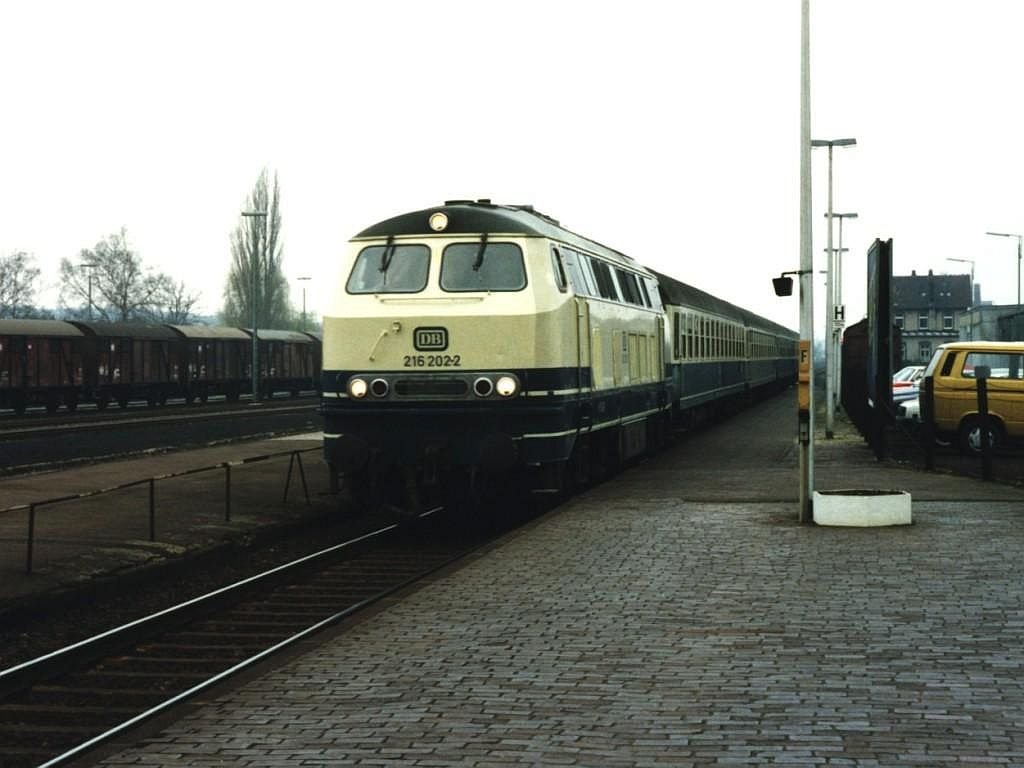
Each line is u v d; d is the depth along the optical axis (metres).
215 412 52.56
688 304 35.28
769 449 31.00
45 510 18.58
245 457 28.25
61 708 9.07
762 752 6.59
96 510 18.62
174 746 6.88
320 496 21.31
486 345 16.67
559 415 17.00
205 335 70.00
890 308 24.88
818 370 121.06
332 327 17.17
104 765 6.58
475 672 8.52
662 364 27.94
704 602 10.92
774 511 17.55
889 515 15.83
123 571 14.02
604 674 8.40
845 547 14.05
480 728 7.13
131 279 124.38
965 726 7.06
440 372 16.77
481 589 11.73
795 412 53.53
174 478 23.42
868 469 24.88
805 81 17.20
